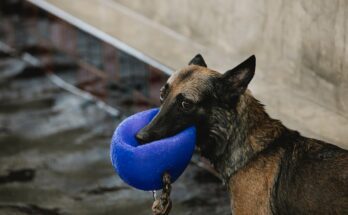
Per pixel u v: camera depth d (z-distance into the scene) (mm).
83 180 7562
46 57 9570
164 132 5516
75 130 8445
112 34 8555
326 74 6863
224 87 5574
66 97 9133
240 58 7703
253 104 5770
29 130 8461
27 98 9117
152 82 8117
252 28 7496
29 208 7145
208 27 7980
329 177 5367
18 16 9883
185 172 7574
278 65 7316
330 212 5348
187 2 8141
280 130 5758
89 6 9148
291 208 5512
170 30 8438
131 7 8883
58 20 9227
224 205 7043
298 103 7016
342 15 6574
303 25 6957
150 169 5422
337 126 6695
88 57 8930
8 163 7883
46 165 7832
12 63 9883
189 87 5516
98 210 7094
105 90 8820
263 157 5668
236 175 5723
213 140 5707
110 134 8352
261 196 5645
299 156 5562
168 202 5582
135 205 7129
